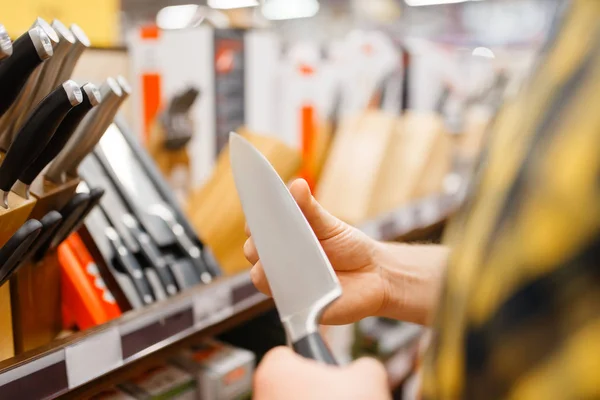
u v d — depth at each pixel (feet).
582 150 0.76
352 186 4.72
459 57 6.14
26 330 2.12
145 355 2.16
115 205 2.75
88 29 4.15
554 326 0.76
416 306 2.39
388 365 4.80
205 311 2.47
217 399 2.58
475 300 0.88
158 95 4.64
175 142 4.23
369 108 5.50
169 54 4.63
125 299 2.49
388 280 2.37
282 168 3.78
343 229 2.27
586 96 0.79
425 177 5.21
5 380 1.70
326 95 5.06
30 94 1.86
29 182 1.86
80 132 2.00
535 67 0.98
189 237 2.95
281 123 5.06
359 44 5.41
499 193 0.90
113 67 3.63
